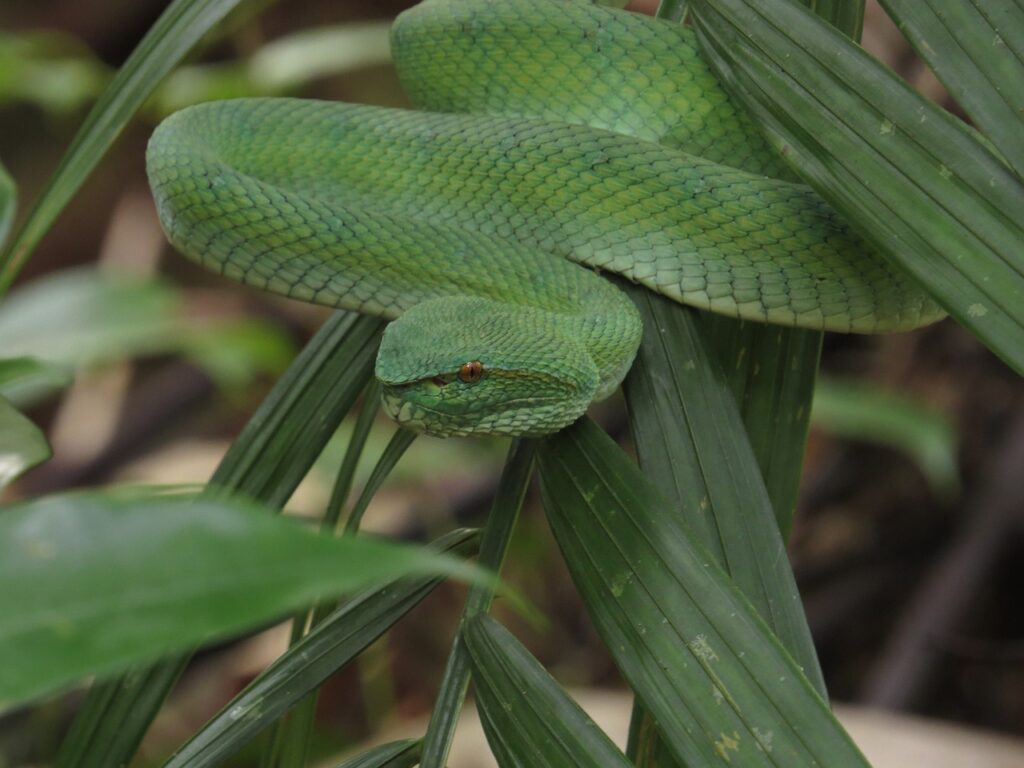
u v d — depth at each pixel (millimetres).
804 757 526
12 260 600
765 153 647
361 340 620
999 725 1022
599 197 638
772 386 598
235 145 662
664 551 546
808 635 550
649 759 559
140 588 370
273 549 368
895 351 1046
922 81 876
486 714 543
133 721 582
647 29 652
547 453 571
